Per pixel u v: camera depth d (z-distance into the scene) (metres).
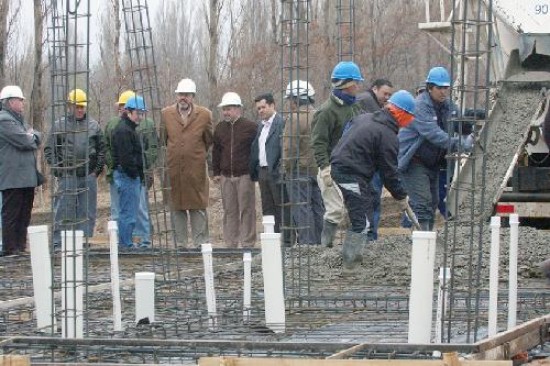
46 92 32.44
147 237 17.62
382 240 14.48
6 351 8.44
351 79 14.47
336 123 14.52
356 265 13.26
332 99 14.53
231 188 17.12
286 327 9.62
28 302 11.50
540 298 11.19
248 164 16.95
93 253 16.25
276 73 34.44
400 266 13.34
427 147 14.92
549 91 16.77
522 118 16.77
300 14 11.76
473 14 17.11
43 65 31.77
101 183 35.28
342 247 13.87
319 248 14.29
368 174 12.95
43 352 8.47
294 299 11.01
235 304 11.16
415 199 15.02
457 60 15.23
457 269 13.06
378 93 15.71
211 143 17.17
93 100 30.73
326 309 10.73
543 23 17.12
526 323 8.76
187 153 16.84
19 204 16.25
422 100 14.84
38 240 9.41
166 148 16.97
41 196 31.84
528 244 14.24
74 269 8.89
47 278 9.44
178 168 16.89
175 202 17.00
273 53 34.50
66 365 7.68
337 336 9.34
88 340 8.22
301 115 15.11
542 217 16.23
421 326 8.30
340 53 16.33
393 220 26.30
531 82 17.12
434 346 7.73
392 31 37.56
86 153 9.01
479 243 8.68
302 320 10.24
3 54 32.56
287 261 13.71
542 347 9.01
